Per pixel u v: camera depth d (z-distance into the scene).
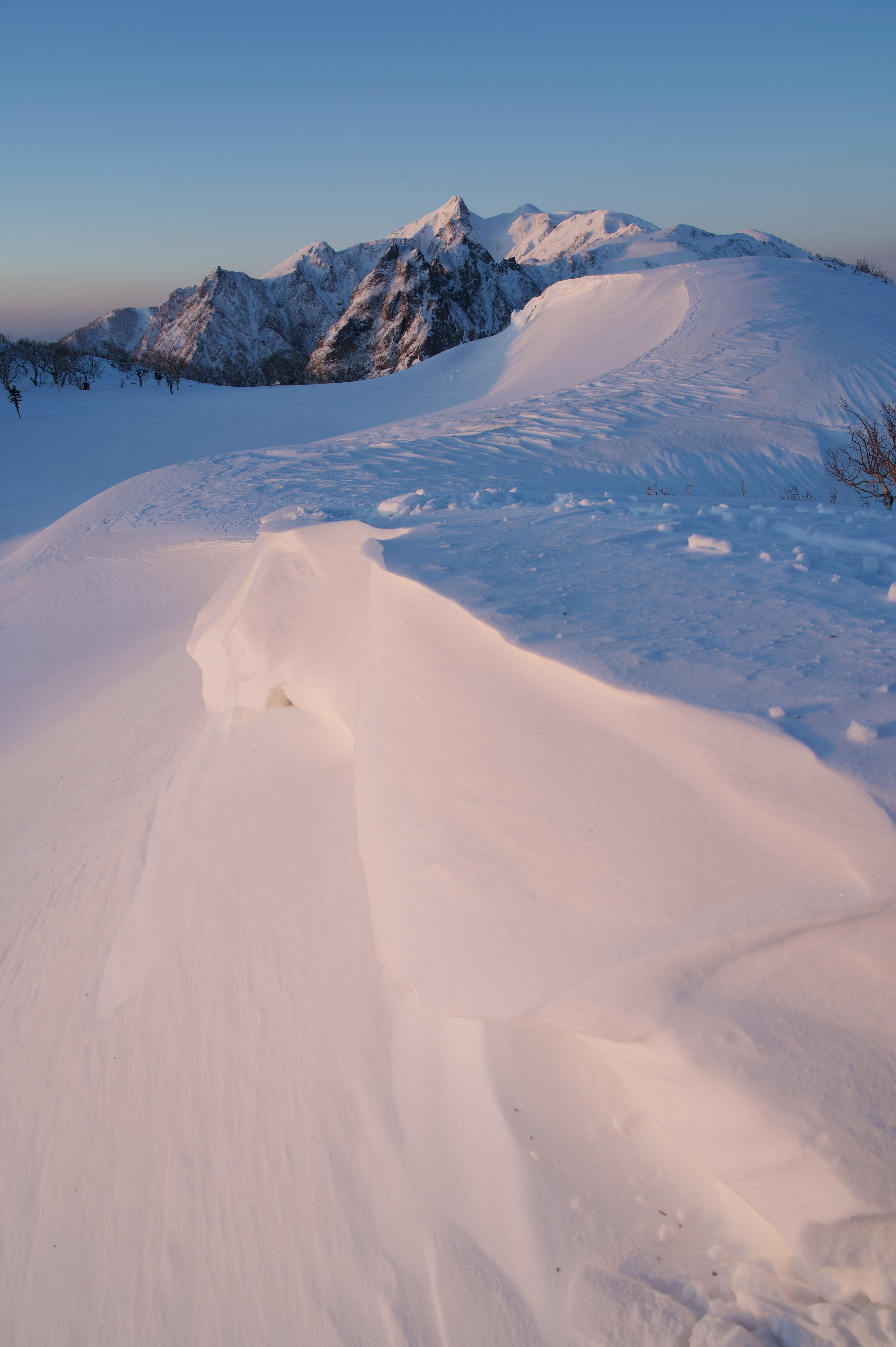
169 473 21.84
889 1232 1.43
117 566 16.03
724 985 1.64
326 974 2.78
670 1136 1.88
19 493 35.00
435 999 1.95
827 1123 1.48
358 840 3.13
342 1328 1.93
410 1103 2.26
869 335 26.25
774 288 34.31
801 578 2.92
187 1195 2.54
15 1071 3.72
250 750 4.35
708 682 2.02
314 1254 2.13
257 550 5.41
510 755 2.17
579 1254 1.78
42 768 8.14
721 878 1.68
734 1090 1.55
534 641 2.32
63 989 4.05
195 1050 2.98
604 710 2.06
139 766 6.30
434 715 2.46
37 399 70.06
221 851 3.82
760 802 1.71
